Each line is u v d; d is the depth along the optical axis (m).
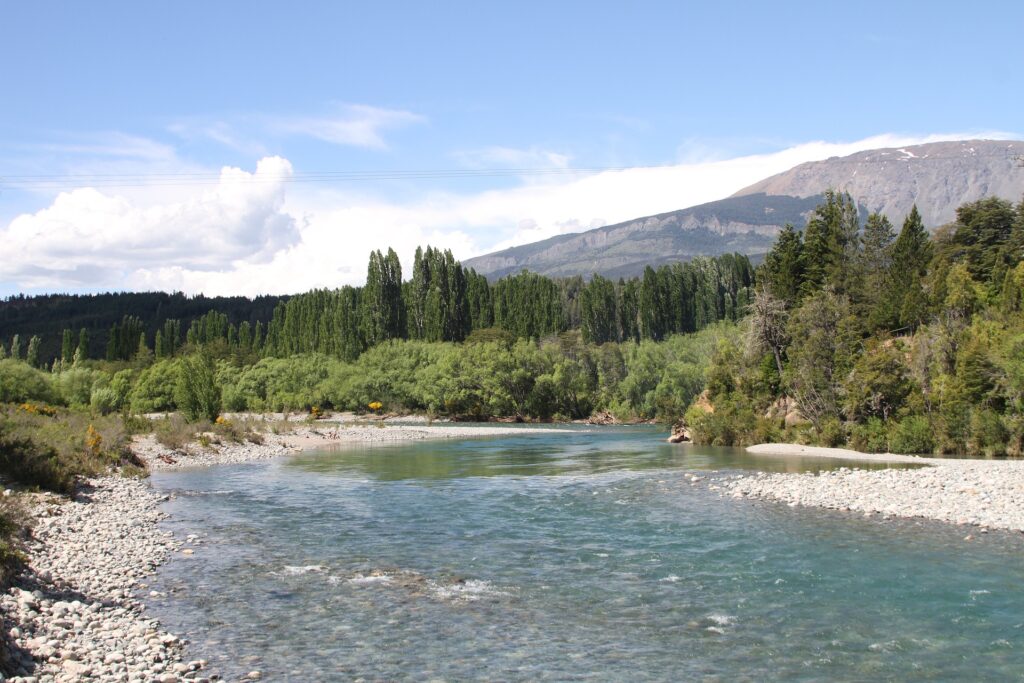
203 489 40.28
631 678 13.56
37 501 30.22
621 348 133.75
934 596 18.47
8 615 15.20
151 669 13.48
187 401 77.38
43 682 12.46
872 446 57.31
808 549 23.56
